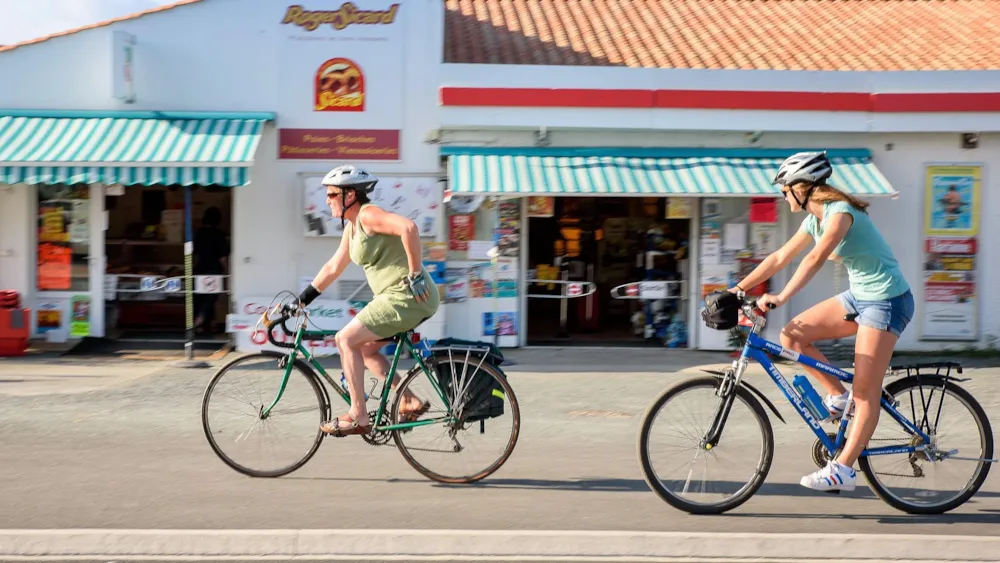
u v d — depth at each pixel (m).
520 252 12.06
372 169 11.92
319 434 5.96
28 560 4.54
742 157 11.76
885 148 11.95
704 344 12.00
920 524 5.19
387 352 6.24
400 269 5.58
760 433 5.34
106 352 11.70
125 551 4.65
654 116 11.71
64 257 12.22
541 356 11.55
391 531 4.80
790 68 12.76
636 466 6.45
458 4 15.21
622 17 14.98
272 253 11.96
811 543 4.71
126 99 11.88
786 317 12.00
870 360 5.09
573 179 11.23
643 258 12.55
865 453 5.33
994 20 14.59
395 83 11.84
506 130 11.86
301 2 11.80
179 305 13.00
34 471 6.15
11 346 11.34
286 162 11.88
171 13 11.81
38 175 10.79
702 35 14.24
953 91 11.72
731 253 11.98
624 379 10.17
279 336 11.45
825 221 5.07
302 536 4.71
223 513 5.25
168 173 10.86
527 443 7.20
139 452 6.71
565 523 5.14
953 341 12.06
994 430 7.84
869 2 15.88
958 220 12.01
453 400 5.82
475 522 5.14
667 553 4.70
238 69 11.88
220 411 5.97
